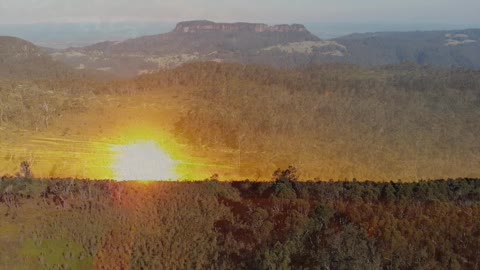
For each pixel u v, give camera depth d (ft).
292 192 125.70
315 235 98.63
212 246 102.78
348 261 85.05
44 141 238.48
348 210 109.91
